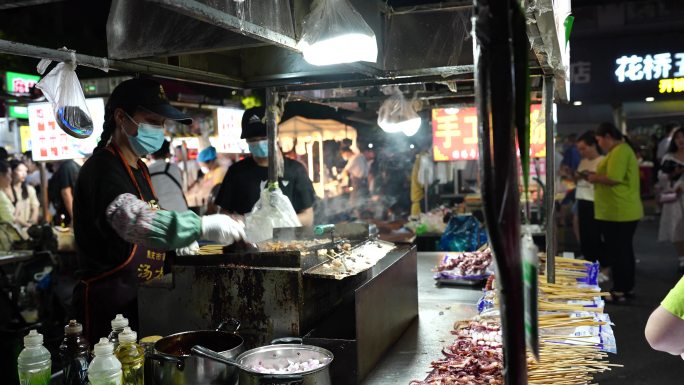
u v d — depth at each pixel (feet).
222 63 10.94
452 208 25.21
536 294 3.36
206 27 7.49
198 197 25.89
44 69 7.57
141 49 7.89
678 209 24.97
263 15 6.31
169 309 7.36
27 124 25.35
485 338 8.00
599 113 50.14
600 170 21.44
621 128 46.03
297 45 7.30
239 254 7.17
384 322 7.95
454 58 10.01
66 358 6.22
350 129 25.66
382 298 7.86
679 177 25.03
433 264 14.60
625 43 39.09
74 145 17.94
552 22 5.98
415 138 29.86
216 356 5.61
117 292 8.24
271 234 10.24
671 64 38.42
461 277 12.23
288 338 6.60
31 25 31.76
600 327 8.69
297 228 9.61
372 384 6.90
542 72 10.65
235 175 13.75
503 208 3.23
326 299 7.82
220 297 7.13
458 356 7.47
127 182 8.27
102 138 8.55
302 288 6.91
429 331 9.10
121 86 8.39
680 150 25.05
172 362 5.68
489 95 3.22
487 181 3.23
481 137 3.25
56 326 17.83
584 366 7.20
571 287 10.85
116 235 8.15
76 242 8.45
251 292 6.99
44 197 24.97
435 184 26.68
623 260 21.17
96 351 5.60
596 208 21.70
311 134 24.71
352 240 9.86
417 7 10.13
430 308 10.48
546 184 10.99
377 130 30.86
